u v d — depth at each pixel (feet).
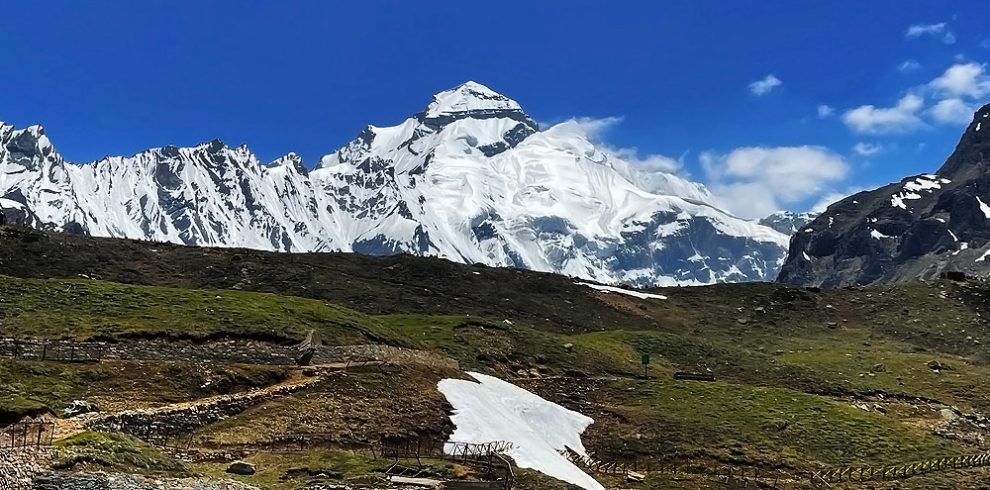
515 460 213.66
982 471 273.13
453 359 299.38
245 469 171.63
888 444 279.90
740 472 248.32
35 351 217.77
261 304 290.76
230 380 221.66
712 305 602.85
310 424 206.69
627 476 236.02
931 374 430.20
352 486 168.96
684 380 330.13
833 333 554.46
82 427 175.63
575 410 279.49
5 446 149.28
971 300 611.47
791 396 312.91
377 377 237.25
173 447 183.32
